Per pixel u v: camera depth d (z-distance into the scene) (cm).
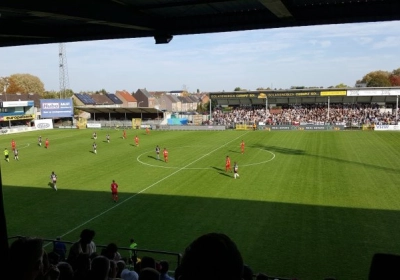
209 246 188
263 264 1619
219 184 3080
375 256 203
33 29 1340
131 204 2611
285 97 9038
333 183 2973
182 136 6681
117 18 1120
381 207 2338
